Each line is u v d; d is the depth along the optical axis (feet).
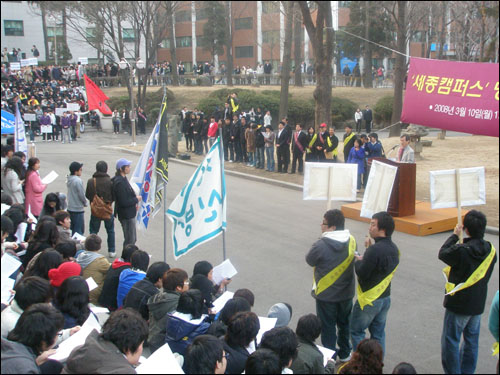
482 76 24.64
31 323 12.37
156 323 17.42
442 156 65.00
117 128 103.91
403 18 83.76
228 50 146.41
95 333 12.42
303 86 149.28
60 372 12.77
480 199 19.77
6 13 177.58
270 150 58.13
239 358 13.78
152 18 110.93
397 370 12.56
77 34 171.83
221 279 20.36
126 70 114.83
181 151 73.41
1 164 34.24
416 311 24.11
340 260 18.60
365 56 146.41
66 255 20.54
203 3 153.58
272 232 36.88
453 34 112.78
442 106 26.16
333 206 43.96
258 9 174.29
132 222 30.40
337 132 108.99
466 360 18.06
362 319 18.10
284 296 25.79
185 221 21.90
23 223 25.18
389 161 36.91
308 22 64.64
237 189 51.08
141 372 12.23
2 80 132.67
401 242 33.99
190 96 132.16
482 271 17.11
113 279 21.03
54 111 100.01
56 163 65.51
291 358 13.06
